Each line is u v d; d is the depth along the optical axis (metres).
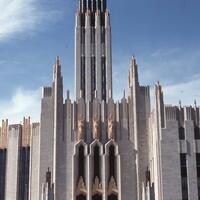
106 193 89.81
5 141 101.81
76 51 107.38
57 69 96.62
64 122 94.12
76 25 109.56
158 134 87.69
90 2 112.56
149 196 86.06
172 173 85.56
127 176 92.19
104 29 109.69
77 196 90.06
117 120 95.19
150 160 92.88
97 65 106.19
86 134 94.00
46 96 96.12
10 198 96.38
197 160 87.12
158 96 89.75
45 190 87.25
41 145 93.06
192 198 84.69
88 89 104.19
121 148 93.69
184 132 88.44
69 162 91.81
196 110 90.75
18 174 97.56
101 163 91.38
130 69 99.62
